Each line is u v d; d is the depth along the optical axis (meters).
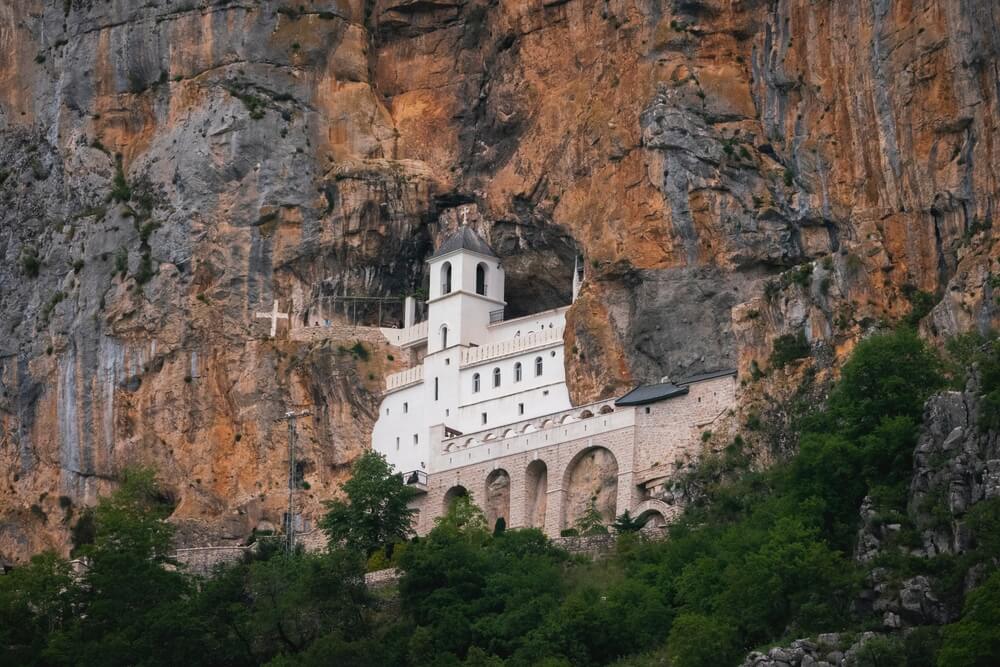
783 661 166.38
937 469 174.25
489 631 193.62
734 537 191.25
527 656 187.12
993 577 159.88
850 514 185.88
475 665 185.38
